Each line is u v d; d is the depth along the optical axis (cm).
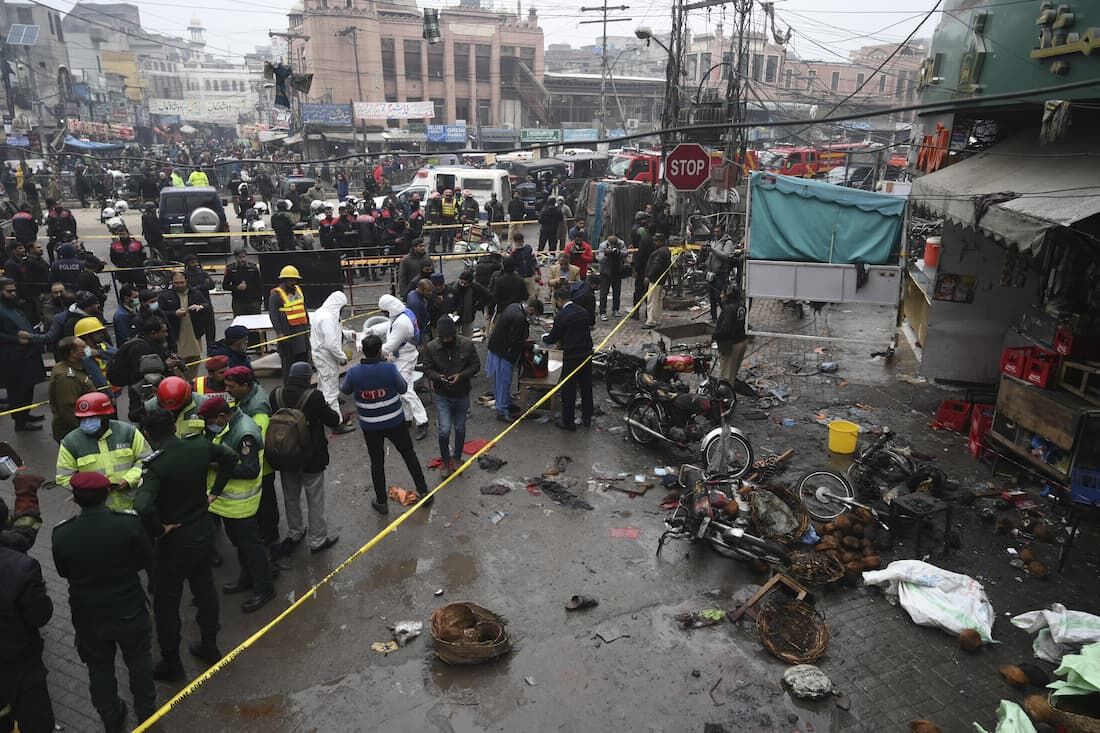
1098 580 592
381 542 645
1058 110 703
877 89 5781
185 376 783
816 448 844
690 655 504
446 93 6000
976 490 738
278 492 747
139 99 8044
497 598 566
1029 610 554
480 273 1227
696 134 2142
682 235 1802
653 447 850
